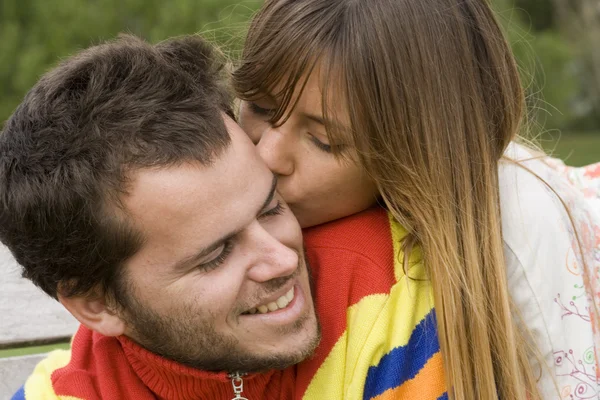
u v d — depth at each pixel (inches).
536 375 52.8
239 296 43.7
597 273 58.2
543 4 602.2
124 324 45.6
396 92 48.4
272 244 43.5
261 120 50.8
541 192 54.7
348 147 48.6
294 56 47.6
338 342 48.9
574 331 53.1
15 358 65.7
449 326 49.5
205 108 43.6
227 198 42.4
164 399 48.4
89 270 43.7
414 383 49.5
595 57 582.6
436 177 50.1
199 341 44.2
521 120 54.9
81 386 49.5
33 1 373.1
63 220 42.8
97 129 42.1
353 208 52.1
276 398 49.1
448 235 50.3
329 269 50.8
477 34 51.9
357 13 48.2
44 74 47.9
